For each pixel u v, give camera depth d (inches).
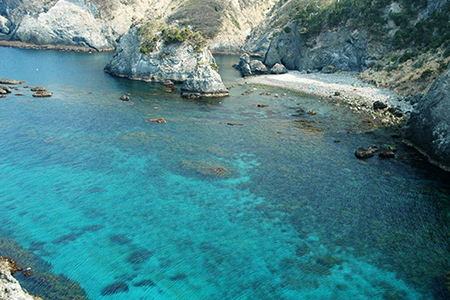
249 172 1433.3
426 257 973.8
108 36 6161.4
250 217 1141.1
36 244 983.0
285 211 1177.4
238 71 4170.8
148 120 2014.0
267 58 4596.5
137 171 1411.2
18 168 1395.2
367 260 959.6
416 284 880.9
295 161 1541.6
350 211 1181.7
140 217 1123.3
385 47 3221.0
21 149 1560.0
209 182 1347.2
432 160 1545.3
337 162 1537.9
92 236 1025.5
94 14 6181.1
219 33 6432.1
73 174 1368.1
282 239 1038.4
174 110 2256.4
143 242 1009.5
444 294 852.0
